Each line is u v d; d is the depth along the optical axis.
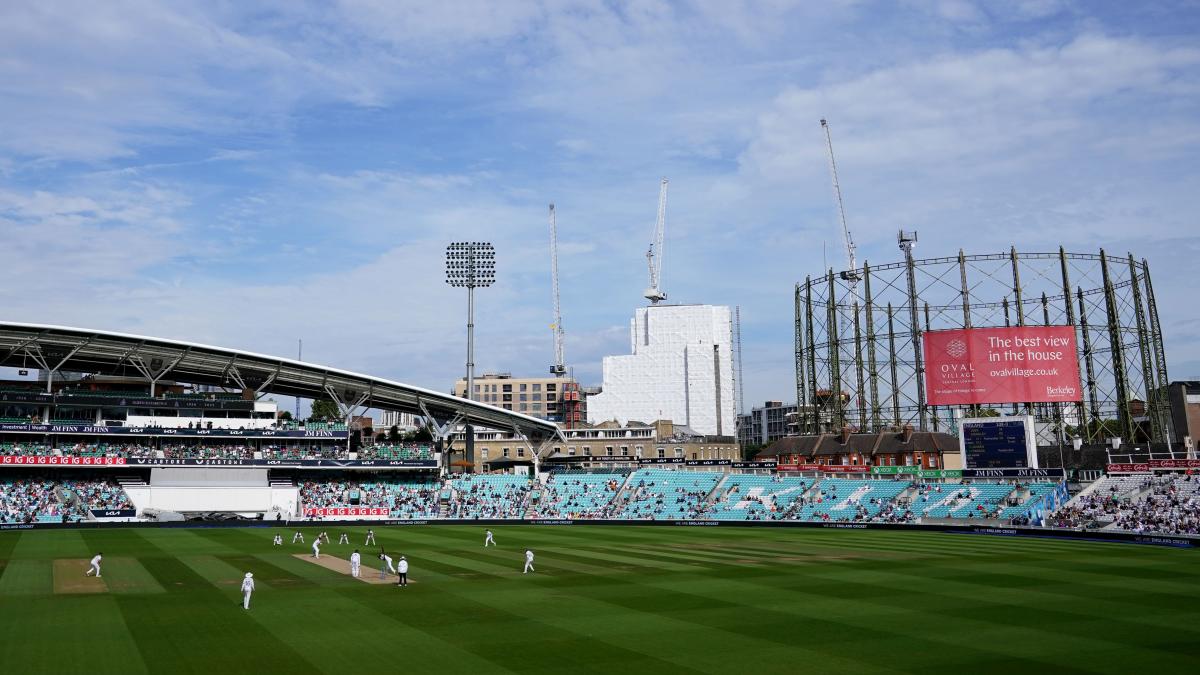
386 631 42.97
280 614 47.53
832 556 78.19
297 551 81.75
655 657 37.69
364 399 143.75
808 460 152.25
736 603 51.66
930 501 121.44
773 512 127.38
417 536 100.88
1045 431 159.38
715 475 142.75
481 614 47.81
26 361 130.62
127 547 84.50
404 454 147.88
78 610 48.31
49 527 109.88
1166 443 133.50
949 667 35.94
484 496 141.00
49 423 126.88
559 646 39.75
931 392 134.88
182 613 47.62
